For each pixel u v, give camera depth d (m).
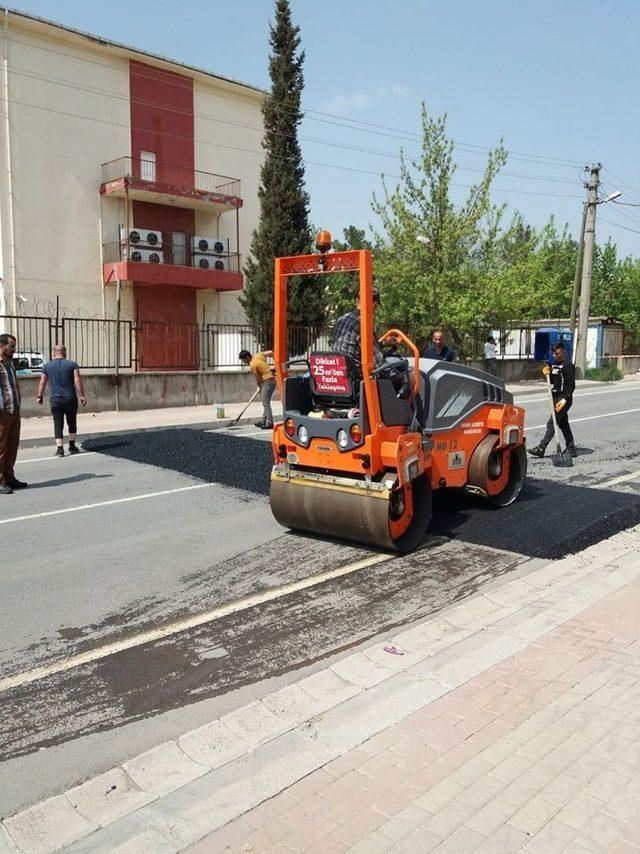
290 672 4.30
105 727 3.74
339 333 6.30
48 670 4.35
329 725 3.53
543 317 43.59
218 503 8.32
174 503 8.35
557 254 42.94
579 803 2.87
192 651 4.58
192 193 27.66
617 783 2.98
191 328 21.92
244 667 4.37
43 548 6.71
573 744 3.27
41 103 25.11
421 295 26.67
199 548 6.67
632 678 3.86
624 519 7.38
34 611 5.24
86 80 26.06
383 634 4.81
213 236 30.17
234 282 29.02
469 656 4.18
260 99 30.86
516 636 4.43
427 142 26.33
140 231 26.75
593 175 28.86
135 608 5.28
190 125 28.92
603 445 12.32
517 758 3.17
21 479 9.76
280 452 6.72
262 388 15.04
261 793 3.00
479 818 2.79
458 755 3.21
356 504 6.12
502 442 7.45
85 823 2.93
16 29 24.30
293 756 3.26
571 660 4.09
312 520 6.50
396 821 2.79
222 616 5.12
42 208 25.50
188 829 2.80
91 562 6.31
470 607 5.15
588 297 29.70
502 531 6.95
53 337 24.94
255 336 24.27
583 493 8.45
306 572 6.00
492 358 27.44
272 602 5.37
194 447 11.59
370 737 3.39
